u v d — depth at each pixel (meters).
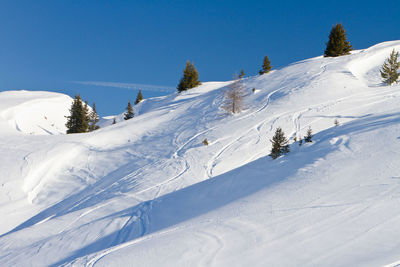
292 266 5.50
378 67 43.81
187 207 12.41
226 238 7.30
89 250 10.11
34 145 32.75
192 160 24.14
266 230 7.14
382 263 4.98
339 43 54.34
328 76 39.53
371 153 10.38
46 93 80.81
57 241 11.73
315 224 6.82
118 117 70.12
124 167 26.66
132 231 11.12
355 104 28.09
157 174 22.41
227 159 23.03
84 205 19.97
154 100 66.75
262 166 14.39
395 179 7.93
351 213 6.86
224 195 12.29
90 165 28.81
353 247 5.62
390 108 24.70
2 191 23.50
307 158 12.56
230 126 30.36
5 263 10.77
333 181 9.05
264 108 33.44
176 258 6.88
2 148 31.61
